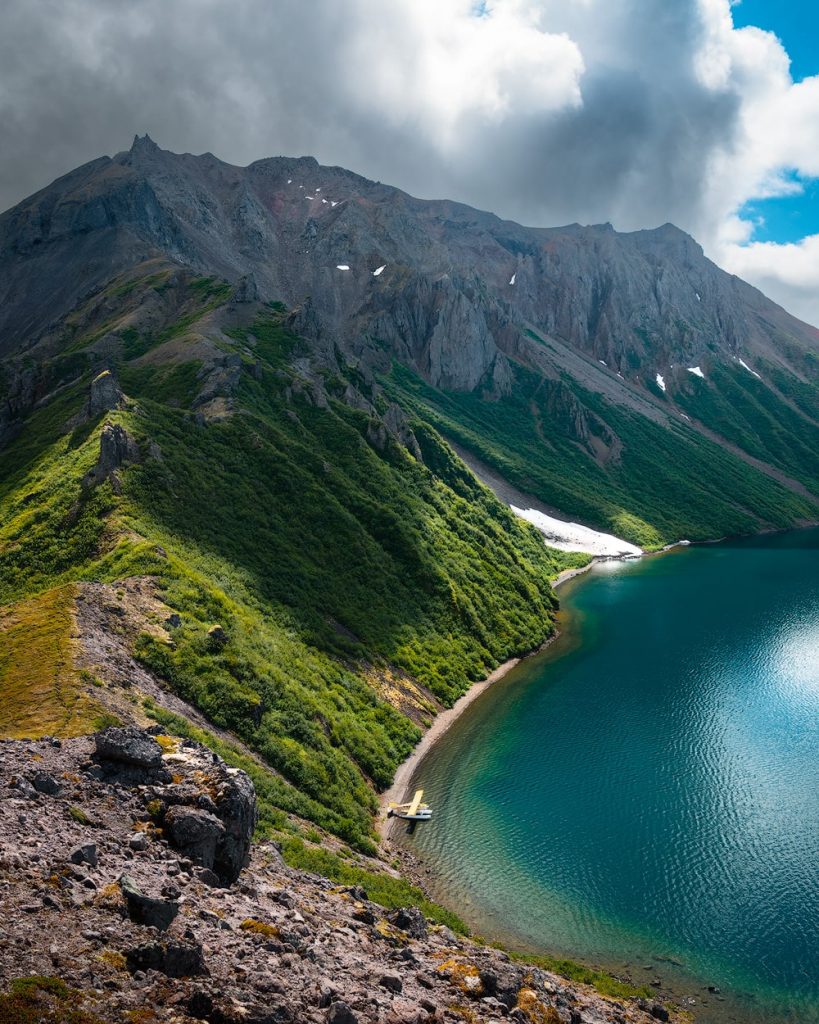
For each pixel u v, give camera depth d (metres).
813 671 120.38
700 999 51.91
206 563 98.38
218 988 20.89
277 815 59.47
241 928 25.92
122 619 73.75
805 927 59.53
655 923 60.22
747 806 78.12
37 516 103.69
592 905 62.34
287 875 39.41
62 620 67.94
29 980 18.28
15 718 51.94
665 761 88.75
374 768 81.44
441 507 165.25
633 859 68.88
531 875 66.44
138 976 20.28
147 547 89.69
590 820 75.81
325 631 101.62
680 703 107.44
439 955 34.50
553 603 163.75
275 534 117.06
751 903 62.53
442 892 63.50
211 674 72.62
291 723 75.62
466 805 78.88
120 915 22.88
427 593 129.12
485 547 162.00
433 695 105.56
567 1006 35.69
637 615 159.38
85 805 29.94
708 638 140.50
